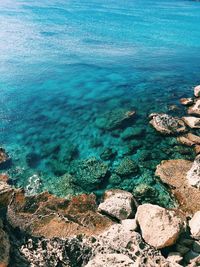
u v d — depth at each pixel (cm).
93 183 2112
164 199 1994
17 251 1186
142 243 1426
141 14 7312
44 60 3916
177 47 4781
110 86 3250
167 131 2483
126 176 2164
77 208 1833
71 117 2744
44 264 1215
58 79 3406
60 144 2462
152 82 3375
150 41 5031
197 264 1426
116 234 1471
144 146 2400
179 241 1552
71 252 1347
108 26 5862
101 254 1307
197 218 1702
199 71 3781
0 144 2473
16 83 3303
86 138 2502
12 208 1691
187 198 1955
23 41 4591
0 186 1445
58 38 4862
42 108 2886
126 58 4141
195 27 6212
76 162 2288
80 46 4547
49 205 1808
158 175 2120
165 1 9931
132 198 1886
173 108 2839
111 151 2369
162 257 1359
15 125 2675
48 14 6500
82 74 3531
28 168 2261
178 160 2230
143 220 1639
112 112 2773
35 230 1591
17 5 7144
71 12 6912
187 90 3216
